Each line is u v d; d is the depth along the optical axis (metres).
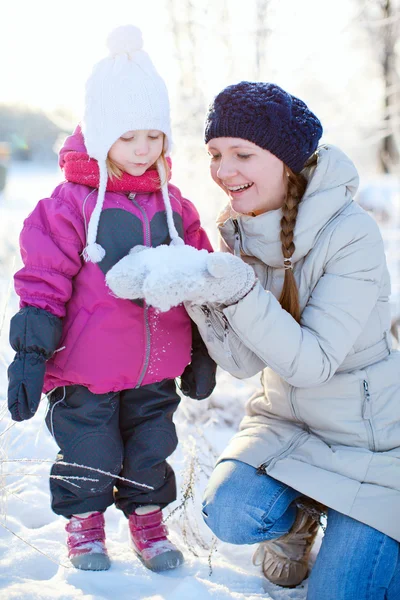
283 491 2.16
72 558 2.13
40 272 2.03
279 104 2.08
